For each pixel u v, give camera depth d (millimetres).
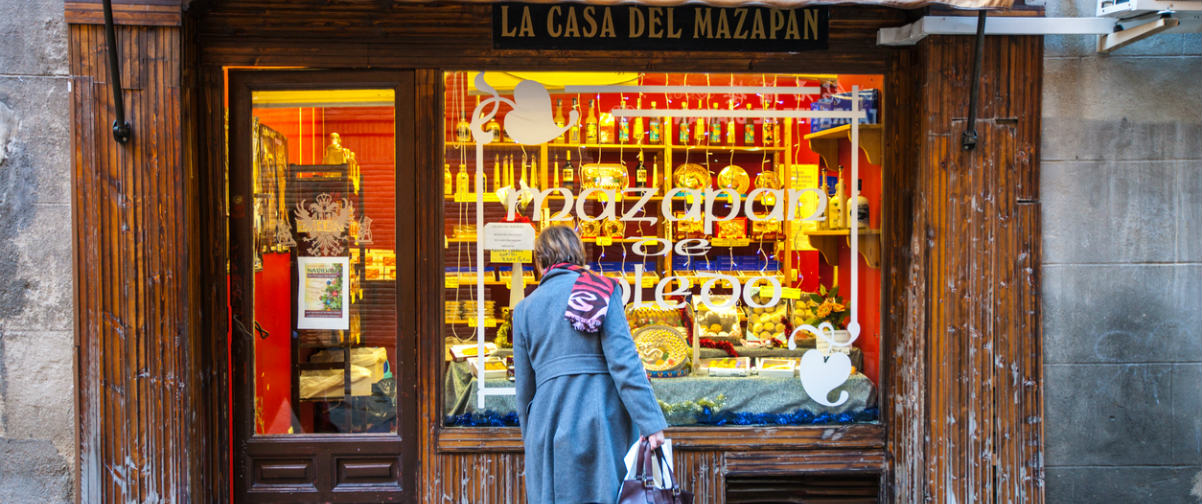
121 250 3145
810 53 3523
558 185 3598
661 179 3668
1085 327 3496
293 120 3486
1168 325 3516
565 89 3564
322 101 3484
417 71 3432
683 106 3629
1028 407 3436
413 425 3520
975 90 3258
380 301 3531
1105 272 3480
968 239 3385
